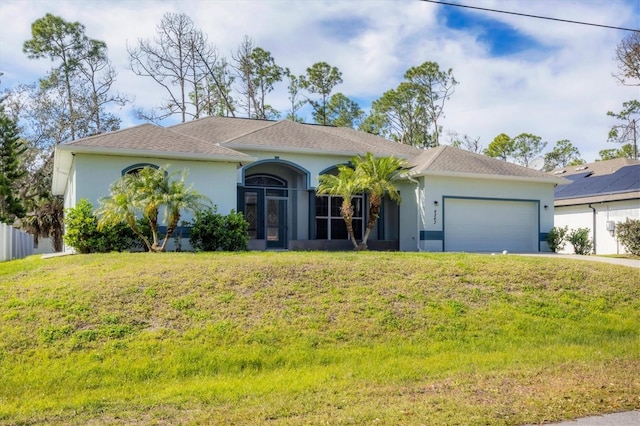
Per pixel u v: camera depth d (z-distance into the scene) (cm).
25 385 663
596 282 1190
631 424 528
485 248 2152
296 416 550
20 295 951
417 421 527
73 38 4009
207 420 540
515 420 534
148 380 692
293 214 2094
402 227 2183
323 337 836
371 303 965
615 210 2577
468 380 686
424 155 2300
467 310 981
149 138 1739
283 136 2067
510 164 2317
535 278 1177
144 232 1586
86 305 889
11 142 3212
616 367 754
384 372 721
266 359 759
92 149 1595
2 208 3111
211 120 2345
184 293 953
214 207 1686
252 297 952
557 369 741
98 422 544
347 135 2541
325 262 1182
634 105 3650
